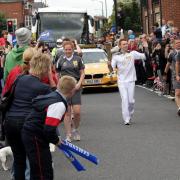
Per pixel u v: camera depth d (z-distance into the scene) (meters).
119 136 11.74
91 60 22.84
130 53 13.50
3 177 8.40
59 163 9.27
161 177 8.16
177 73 14.67
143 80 23.95
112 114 15.31
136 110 15.98
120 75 13.53
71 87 6.39
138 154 9.81
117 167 8.88
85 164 9.12
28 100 6.81
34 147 6.44
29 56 7.44
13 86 6.91
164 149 10.17
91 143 11.03
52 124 6.25
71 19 29.81
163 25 26.48
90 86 21.94
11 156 8.91
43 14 29.72
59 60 11.52
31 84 6.84
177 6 34.84
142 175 8.31
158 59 20.14
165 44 19.97
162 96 19.55
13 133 6.86
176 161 9.16
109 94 21.20
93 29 30.12
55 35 29.47
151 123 13.47
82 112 15.92
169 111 15.61
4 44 19.94
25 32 8.70
